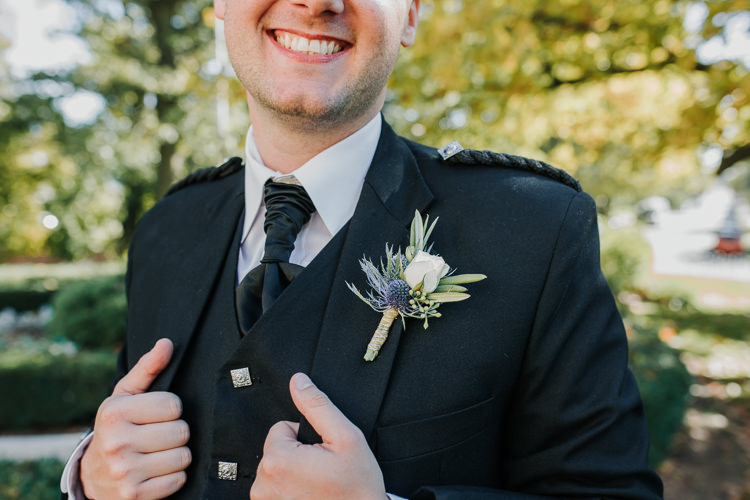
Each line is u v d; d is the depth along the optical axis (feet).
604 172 45.91
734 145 18.94
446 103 15.62
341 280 3.51
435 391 3.31
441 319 3.43
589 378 3.40
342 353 3.36
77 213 72.28
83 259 80.02
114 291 23.68
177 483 3.50
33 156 64.69
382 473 3.22
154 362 3.68
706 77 15.34
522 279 3.47
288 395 3.36
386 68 3.66
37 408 16.53
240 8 3.54
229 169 4.96
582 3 14.21
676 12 14.15
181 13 41.65
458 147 4.23
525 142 17.84
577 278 3.53
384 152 4.02
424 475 3.26
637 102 17.03
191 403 3.71
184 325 3.88
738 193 142.61
